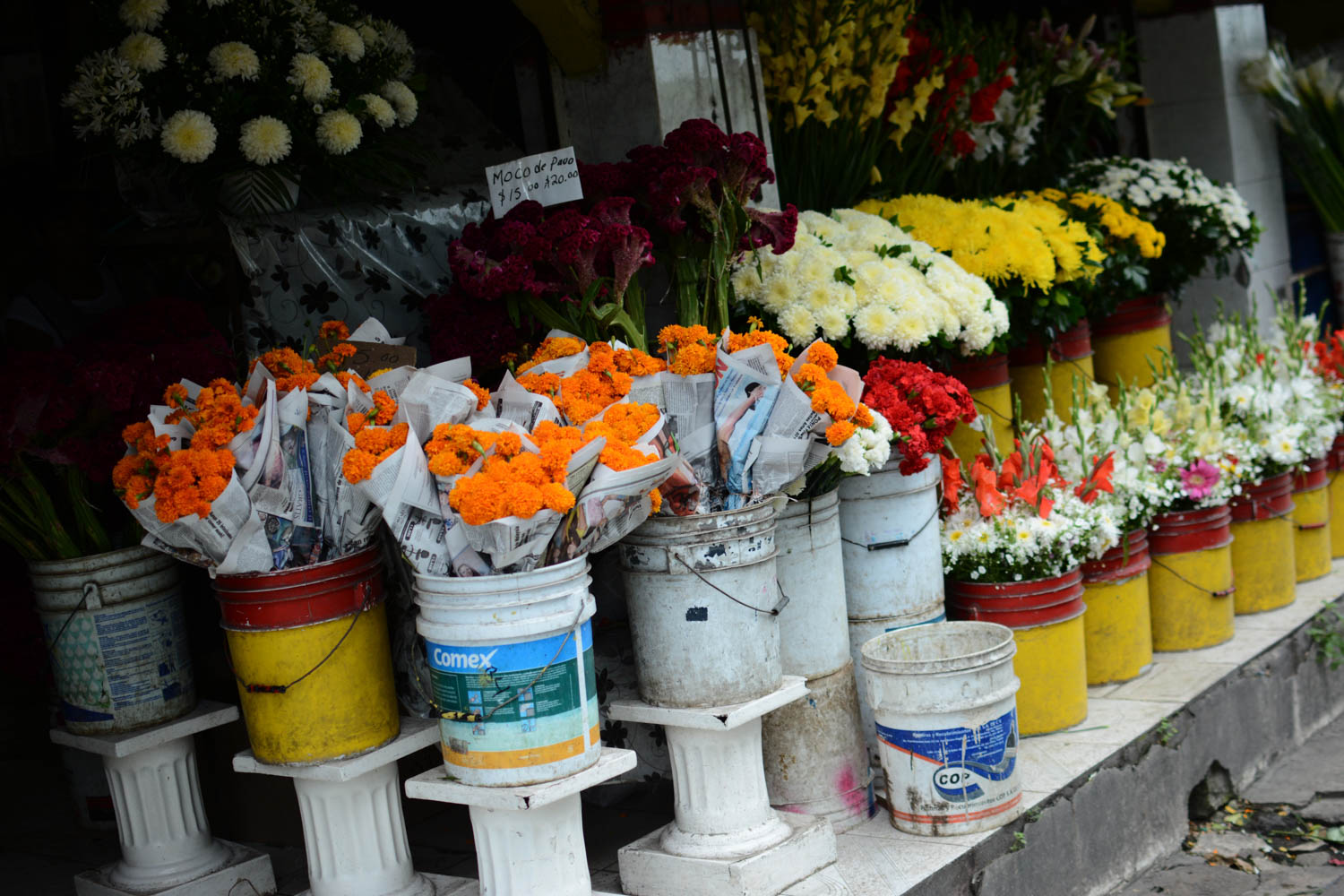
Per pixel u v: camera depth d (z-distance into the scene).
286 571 2.82
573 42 4.02
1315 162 7.21
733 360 2.92
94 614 3.15
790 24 4.41
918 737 3.34
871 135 4.93
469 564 2.65
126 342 3.19
